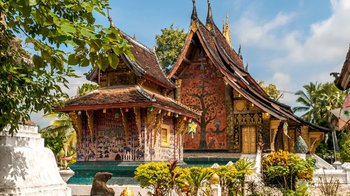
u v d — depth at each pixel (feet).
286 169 48.80
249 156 81.82
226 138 85.35
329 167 96.43
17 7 13.64
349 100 36.55
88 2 16.19
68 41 15.12
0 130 24.29
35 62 16.96
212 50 89.86
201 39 86.79
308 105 202.49
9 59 22.54
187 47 87.30
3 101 22.72
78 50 15.96
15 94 23.38
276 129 81.56
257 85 112.06
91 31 15.58
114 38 16.11
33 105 24.70
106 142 58.03
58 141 118.42
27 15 13.83
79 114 57.77
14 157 28.43
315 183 60.90
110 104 54.95
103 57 16.40
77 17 18.43
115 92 58.13
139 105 53.88
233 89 85.97
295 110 204.85
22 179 28.25
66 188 32.58
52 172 31.89
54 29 14.87
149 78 60.23
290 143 98.02
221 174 46.21
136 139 55.98
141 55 64.80
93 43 15.57
